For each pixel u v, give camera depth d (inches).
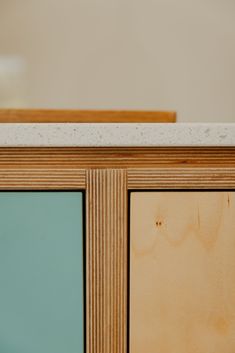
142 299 16.6
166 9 56.4
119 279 16.4
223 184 16.6
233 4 57.2
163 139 15.7
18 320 16.4
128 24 55.9
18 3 54.2
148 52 56.5
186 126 15.8
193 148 16.3
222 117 58.1
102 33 55.6
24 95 54.8
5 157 15.6
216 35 57.3
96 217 16.1
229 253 16.9
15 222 16.0
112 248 16.3
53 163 15.8
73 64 55.3
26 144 15.3
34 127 15.3
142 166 16.2
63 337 16.5
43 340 16.5
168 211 16.4
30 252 16.1
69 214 16.1
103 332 16.5
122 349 16.7
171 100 57.2
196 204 16.6
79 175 15.9
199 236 16.7
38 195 15.9
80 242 16.2
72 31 55.1
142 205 16.3
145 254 16.5
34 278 16.3
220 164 16.5
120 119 29.1
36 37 54.6
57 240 16.2
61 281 16.3
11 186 15.7
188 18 56.9
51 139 15.4
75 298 16.4
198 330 17.0
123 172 16.1
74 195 16.0
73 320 16.5
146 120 29.8
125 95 56.4
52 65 55.0
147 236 16.4
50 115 27.4
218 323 17.1
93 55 55.6
